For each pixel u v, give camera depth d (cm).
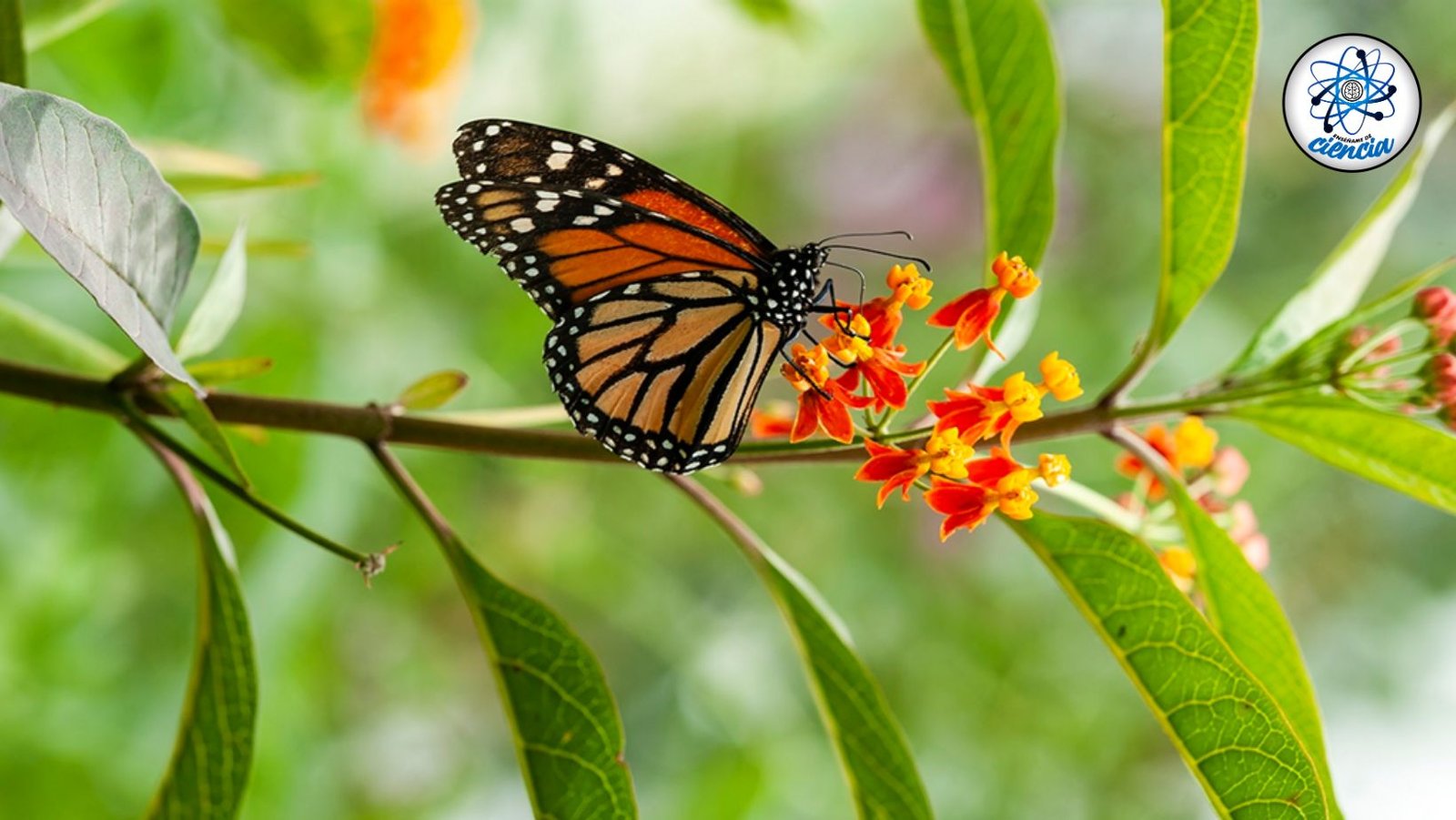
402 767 114
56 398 67
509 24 106
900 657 123
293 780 91
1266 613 68
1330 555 131
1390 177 123
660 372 67
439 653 118
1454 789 127
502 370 106
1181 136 67
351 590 101
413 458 99
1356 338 67
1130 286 127
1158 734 128
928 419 67
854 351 65
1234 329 123
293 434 86
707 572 122
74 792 85
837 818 112
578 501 114
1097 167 129
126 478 86
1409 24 122
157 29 86
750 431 72
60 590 86
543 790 68
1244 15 66
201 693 69
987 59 70
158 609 90
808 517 124
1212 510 71
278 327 92
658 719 120
